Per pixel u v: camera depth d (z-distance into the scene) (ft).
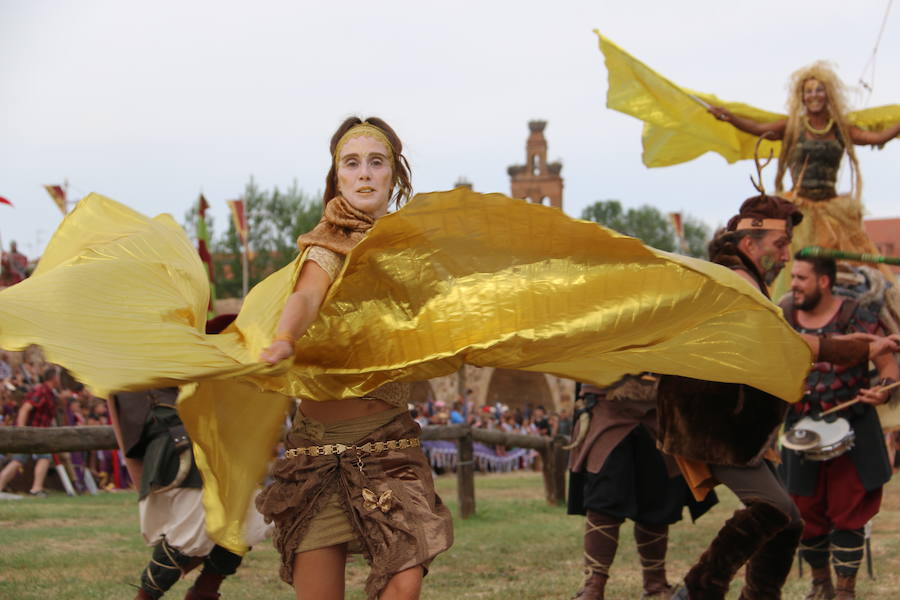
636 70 29.84
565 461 40.45
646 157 30.96
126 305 11.75
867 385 19.74
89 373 10.38
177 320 12.00
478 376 141.59
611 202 371.35
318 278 11.68
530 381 160.66
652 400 19.62
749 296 12.55
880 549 27.32
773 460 15.78
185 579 22.22
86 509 34.88
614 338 12.58
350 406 12.28
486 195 11.42
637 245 11.92
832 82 26.35
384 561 11.38
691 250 370.12
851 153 26.23
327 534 11.80
